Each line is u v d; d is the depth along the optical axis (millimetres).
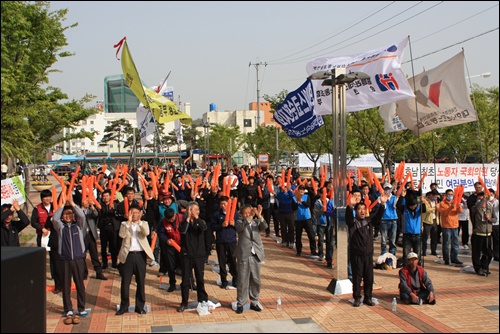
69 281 8156
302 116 13070
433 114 13281
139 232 8453
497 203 10961
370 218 9055
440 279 10703
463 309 8641
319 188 13352
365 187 12586
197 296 8891
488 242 10812
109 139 66875
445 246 12023
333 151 10031
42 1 13625
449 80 12703
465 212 13727
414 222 11562
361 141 29344
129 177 22953
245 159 67688
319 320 8125
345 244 9828
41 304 6285
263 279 10852
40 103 14172
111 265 12031
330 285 9953
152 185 12070
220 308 8789
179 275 11000
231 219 10078
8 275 5609
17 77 12062
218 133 58688
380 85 11219
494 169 14305
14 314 5707
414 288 9039
